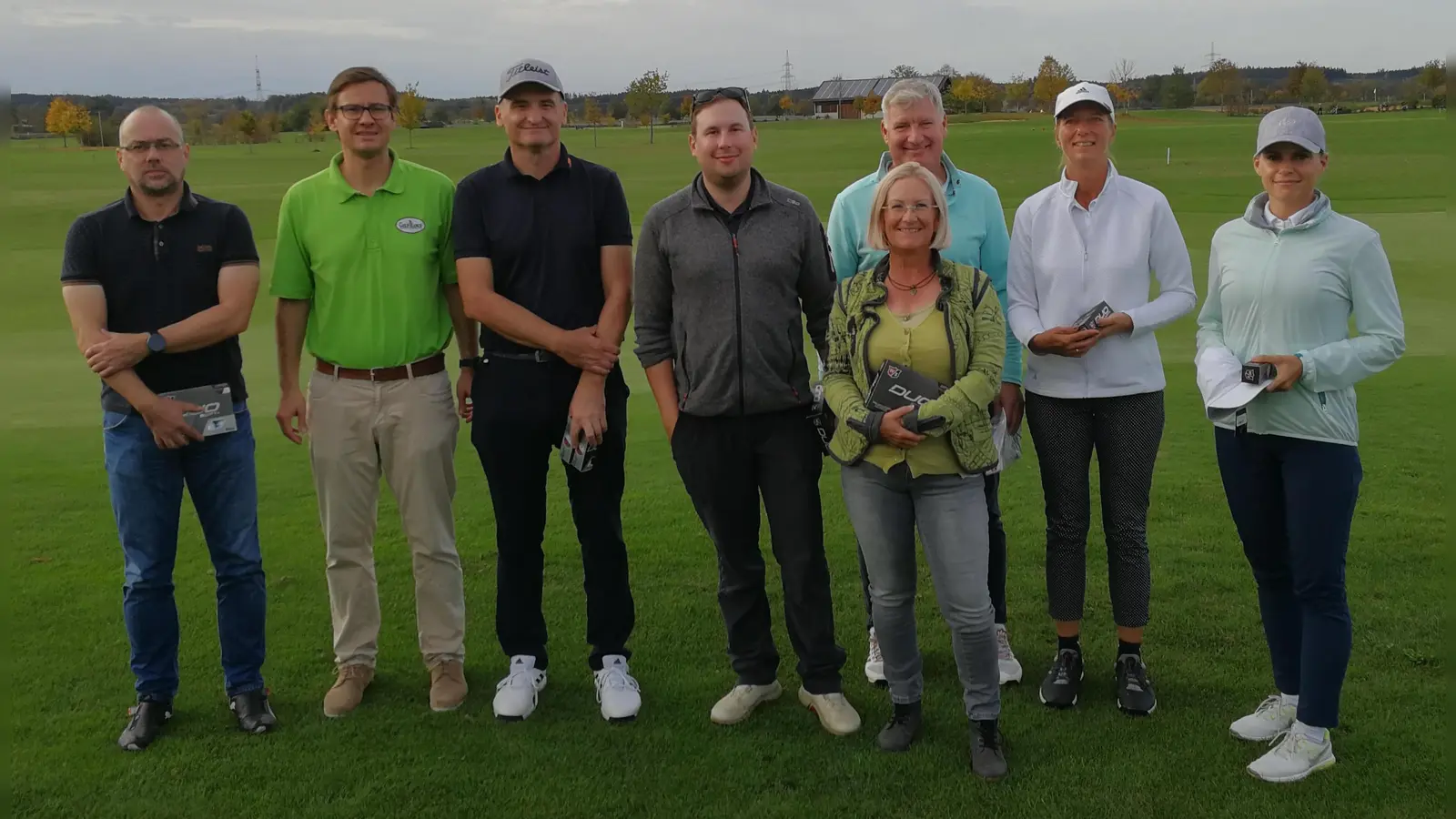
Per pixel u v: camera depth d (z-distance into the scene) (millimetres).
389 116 3781
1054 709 3754
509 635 3969
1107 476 3818
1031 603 4656
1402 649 3980
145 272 3596
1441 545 4957
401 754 3494
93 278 3561
